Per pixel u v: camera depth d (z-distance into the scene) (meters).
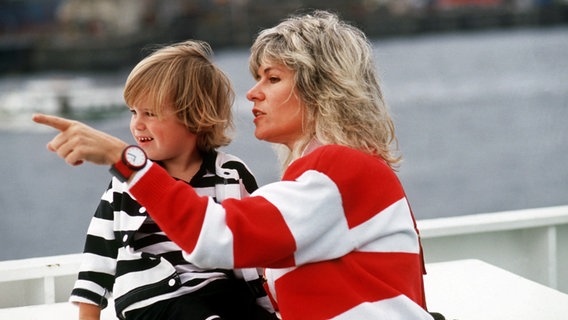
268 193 3.42
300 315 3.50
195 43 4.41
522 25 146.12
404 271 3.58
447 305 4.95
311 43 3.76
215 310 3.98
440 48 123.62
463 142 61.44
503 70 102.31
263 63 3.85
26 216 46.28
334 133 3.68
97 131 3.30
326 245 3.43
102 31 128.62
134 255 3.97
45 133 69.56
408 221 3.65
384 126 3.88
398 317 3.46
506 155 57.62
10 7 125.56
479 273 5.62
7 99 77.00
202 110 4.13
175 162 4.21
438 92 86.38
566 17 147.38
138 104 4.05
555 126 67.69
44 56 127.62
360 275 3.47
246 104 37.44
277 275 3.62
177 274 3.95
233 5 132.25
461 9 142.88
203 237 3.24
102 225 4.09
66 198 49.31
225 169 4.25
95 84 120.25
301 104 3.79
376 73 3.98
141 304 3.91
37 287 5.52
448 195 48.16
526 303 4.95
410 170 53.34
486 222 6.27
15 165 57.50
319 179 3.43
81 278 4.04
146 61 4.12
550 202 46.84
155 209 3.30
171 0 131.00
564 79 93.88
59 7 127.19
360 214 3.50
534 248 6.67
